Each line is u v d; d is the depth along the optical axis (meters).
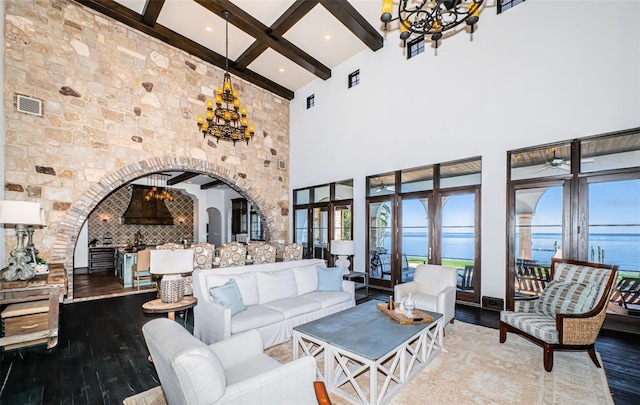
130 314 4.14
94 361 2.70
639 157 3.39
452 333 3.43
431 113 5.17
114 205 9.44
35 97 4.32
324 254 7.16
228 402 1.33
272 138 7.72
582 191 3.72
